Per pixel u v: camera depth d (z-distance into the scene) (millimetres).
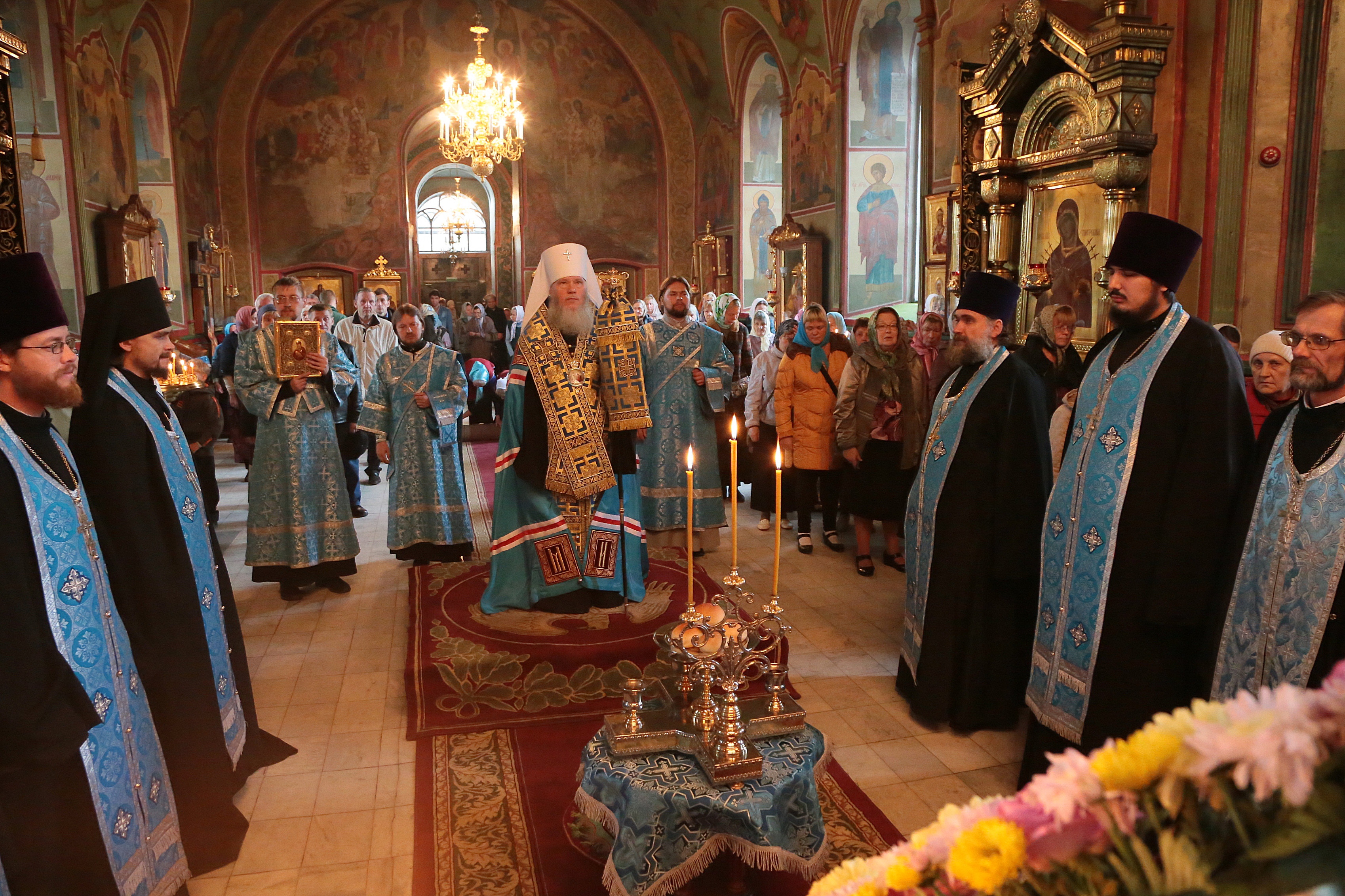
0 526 1944
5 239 4520
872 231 13664
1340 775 538
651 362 5805
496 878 2596
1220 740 567
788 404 5910
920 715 3572
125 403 2555
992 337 3574
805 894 2521
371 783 3156
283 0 17562
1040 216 5270
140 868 2234
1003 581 3482
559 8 18922
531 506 4418
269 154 18188
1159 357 2756
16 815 1953
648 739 2436
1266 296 4188
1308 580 2295
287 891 2555
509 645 4027
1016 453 3396
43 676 1961
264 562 5051
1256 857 552
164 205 14875
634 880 2248
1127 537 2775
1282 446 2439
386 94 18609
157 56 14469
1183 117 4430
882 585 5352
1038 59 4965
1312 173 4023
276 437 4992
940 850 729
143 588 2504
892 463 5379
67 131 10859
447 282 28406
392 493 5680
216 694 2730
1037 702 3061
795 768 2371
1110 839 625
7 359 2092
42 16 10469
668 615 4395
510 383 4422
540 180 19438
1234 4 4164
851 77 13352
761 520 6723
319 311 8328
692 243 19797
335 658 4281
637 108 19547
